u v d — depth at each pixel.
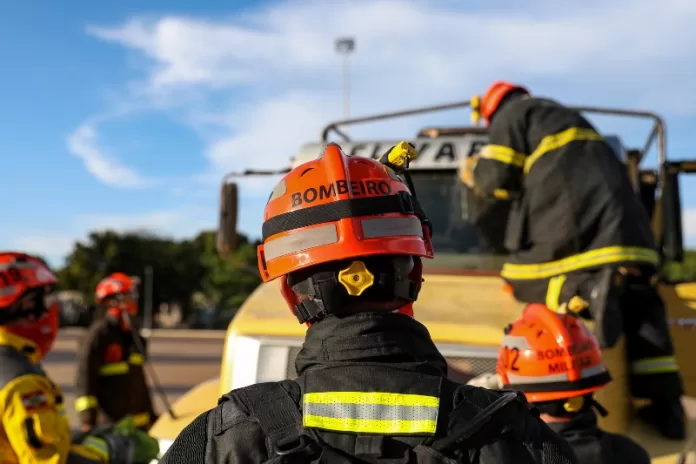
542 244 2.95
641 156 4.36
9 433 2.63
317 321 1.35
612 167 2.94
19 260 2.95
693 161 3.64
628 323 3.08
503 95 3.38
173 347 22.42
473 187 3.37
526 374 2.19
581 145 2.96
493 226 3.62
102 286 5.52
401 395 1.22
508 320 2.81
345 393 1.22
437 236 3.71
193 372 15.68
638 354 3.05
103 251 43.50
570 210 2.86
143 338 5.66
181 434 1.28
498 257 3.61
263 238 1.46
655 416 3.02
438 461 1.16
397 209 1.37
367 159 1.45
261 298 3.03
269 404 1.25
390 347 1.27
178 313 50.31
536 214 2.97
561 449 1.25
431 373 1.27
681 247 3.58
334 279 1.31
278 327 2.66
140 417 5.50
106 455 2.92
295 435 1.19
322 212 1.34
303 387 1.27
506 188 3.10
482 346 2.62
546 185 2.92
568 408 2.15
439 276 3.50
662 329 3.04
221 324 39.81
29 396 2.68
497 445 1.20
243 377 2.63
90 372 5.29
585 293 2.81
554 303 2.86
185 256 45.22
